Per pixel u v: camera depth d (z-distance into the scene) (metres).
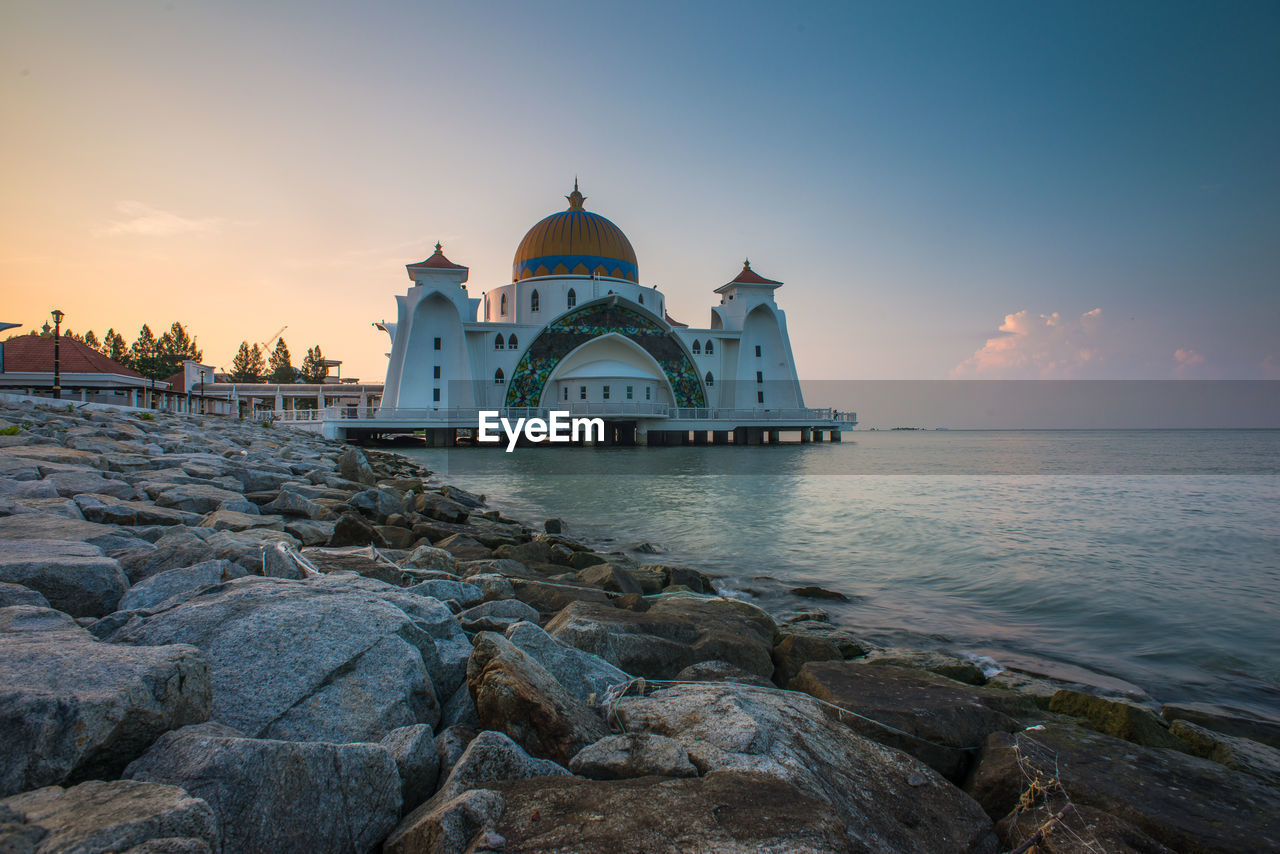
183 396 64.06
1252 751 5.52
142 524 8.58
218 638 4.07
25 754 2.58
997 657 8.28
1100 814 4.15
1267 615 10.09
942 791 4.36
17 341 45.22
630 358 69.00
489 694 4.08
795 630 8.98
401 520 13.23
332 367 105.06
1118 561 13.91
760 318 73.75
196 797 2.60
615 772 3.59
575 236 68.06
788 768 3.76
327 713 3.78
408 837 2.98
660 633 6.97
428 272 61.75
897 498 25.22
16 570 4.89
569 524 18.48
